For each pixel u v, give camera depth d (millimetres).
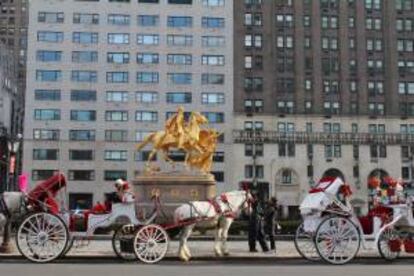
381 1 113250
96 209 22359
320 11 112188
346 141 107438
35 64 107875
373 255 24188
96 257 22531
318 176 106125
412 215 22422
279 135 107000
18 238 21203
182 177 33875
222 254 23328
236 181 105688
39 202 21859
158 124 108312
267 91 109625
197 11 111250
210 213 22688
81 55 108875
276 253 24969
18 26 179375
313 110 109250
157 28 110562
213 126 108250
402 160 108000
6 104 127812
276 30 111438
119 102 108312
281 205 104688
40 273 17203
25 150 105500
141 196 33344
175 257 23016
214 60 110688
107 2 110188
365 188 106188
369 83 110875
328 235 21688
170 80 109625
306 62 110875
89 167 105938
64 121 106938
